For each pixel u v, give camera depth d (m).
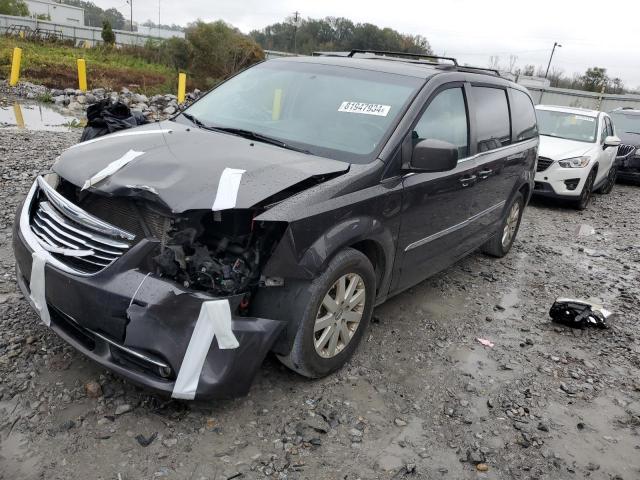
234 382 2.84
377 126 3.81
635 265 7.00
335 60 4.61
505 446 3.17
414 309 4.83
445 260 4.79
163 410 3.04
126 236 2.80
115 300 2.71
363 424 3.17
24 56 22.02
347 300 3.45
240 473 2.69
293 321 3.08
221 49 26.22
